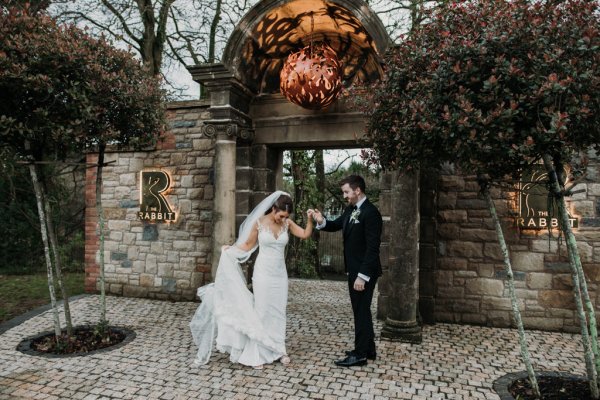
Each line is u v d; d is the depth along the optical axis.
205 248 6.54
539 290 5.21
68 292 7.46
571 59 2.59
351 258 3.94
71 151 4.35
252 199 5.97
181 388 3.37
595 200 5.07
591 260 5.09
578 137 2.85
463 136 2.73
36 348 4.27
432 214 5.39
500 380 3.55
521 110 2.65
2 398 3.18
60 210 10.55
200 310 4.09
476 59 2.80
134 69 4.29
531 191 5.19
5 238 10.01
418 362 3.98
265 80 6.00
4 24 3.52
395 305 4.64
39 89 3.52
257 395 3.25
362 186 3.95
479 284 5.38
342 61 5.68
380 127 3.71
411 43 3.38
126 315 5.66
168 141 6.72
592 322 3.19
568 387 3.37
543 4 2.85
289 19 5.28
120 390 3.33
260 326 3.92
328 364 3.91
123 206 6.94
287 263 10.79
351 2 4.67
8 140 3.93
